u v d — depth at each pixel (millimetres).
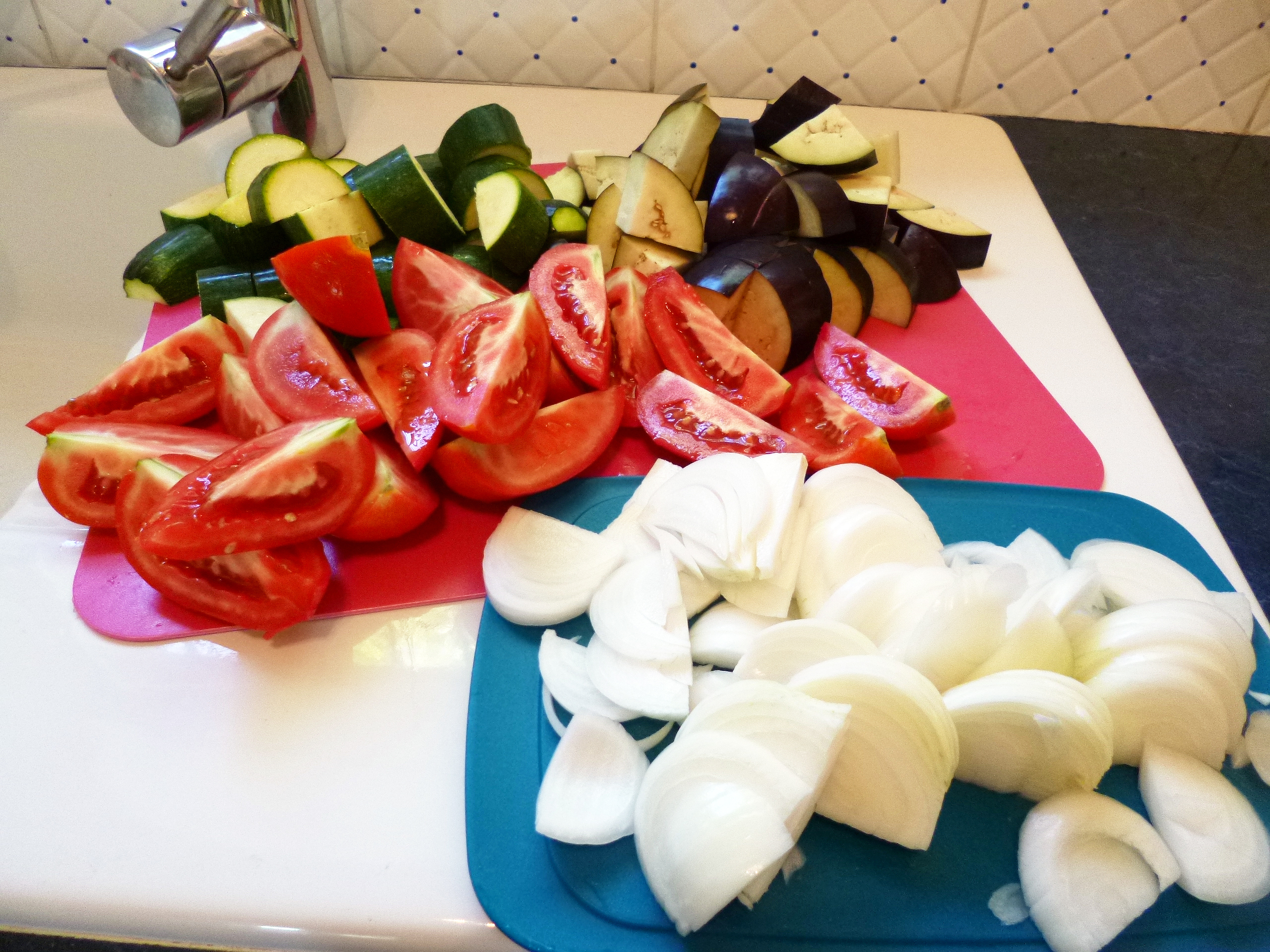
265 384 836
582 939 560
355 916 567
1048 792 629
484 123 1087
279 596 712
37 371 1339
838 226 1013
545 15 1360
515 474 824
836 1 1333
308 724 664
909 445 918
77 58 1380
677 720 659
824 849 611
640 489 830
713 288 938
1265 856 596
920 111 1454
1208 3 1320
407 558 787
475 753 645
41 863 580
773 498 754
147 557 721
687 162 1102
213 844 593
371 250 1037
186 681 688
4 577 755
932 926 578
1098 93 1439
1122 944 577
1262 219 1324
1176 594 736
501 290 928
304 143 1189
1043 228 1238
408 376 873
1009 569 642
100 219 1338
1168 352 1126
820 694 603
